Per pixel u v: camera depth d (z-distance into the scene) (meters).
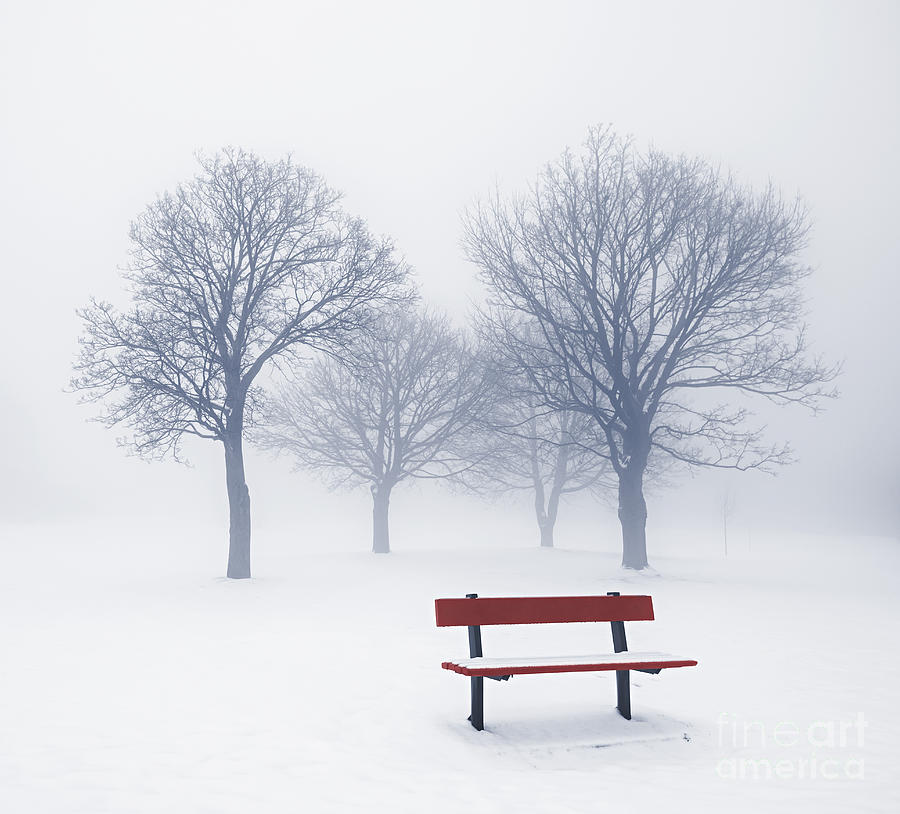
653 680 10.43
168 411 25.27
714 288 27.73
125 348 24.91
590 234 28.47
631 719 8.26
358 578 25.20
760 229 28.25
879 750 7.40
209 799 5.54
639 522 28.16
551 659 7.85
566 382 30.94
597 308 27.92
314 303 27.75
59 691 8.94
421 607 18.06
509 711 8.43
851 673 11.03
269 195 27.16
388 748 6.98
